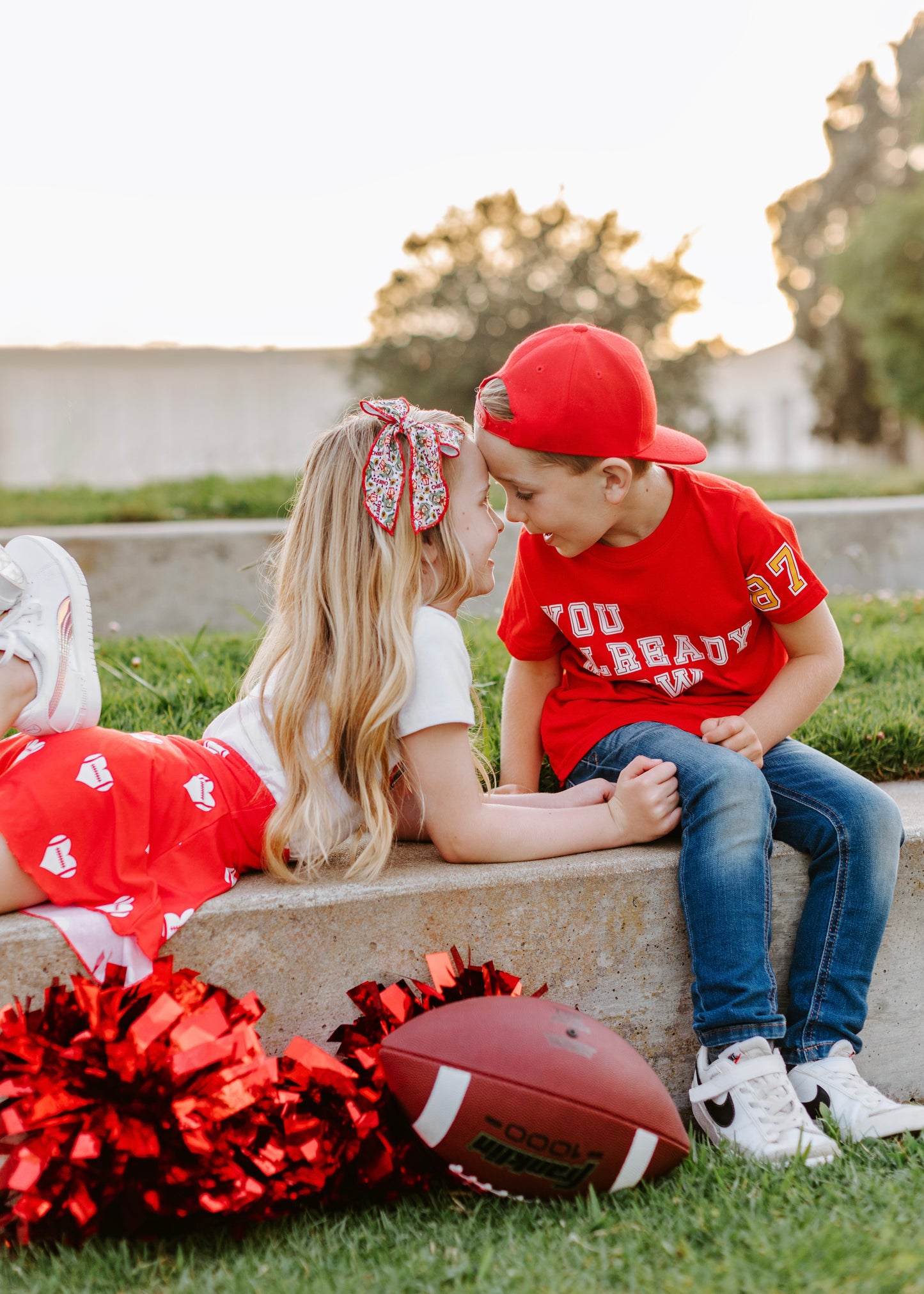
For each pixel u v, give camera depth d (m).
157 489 6.88
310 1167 1.32
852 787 1.70
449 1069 1.33
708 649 1.86
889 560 5.31
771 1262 1.20
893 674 3.03
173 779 1.53
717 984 1.57
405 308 16.44
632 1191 1.38
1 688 1.46
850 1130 1.54
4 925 1.41
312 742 1.62
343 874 1.61
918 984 1.81
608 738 1.86
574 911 1.63
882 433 23.58
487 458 1.73
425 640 1.61
